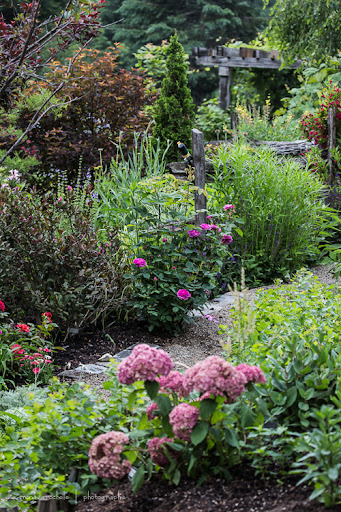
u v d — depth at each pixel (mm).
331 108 8539
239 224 6688
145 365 2279
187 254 4988
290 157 8008
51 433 2490
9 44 4449
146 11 24719
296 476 2229
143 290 4832
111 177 7363
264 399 2611
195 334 5016
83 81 8750
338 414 2416
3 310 4520
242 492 2189
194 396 2576
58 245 4836
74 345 4770
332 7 11812
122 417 2668
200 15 25062
